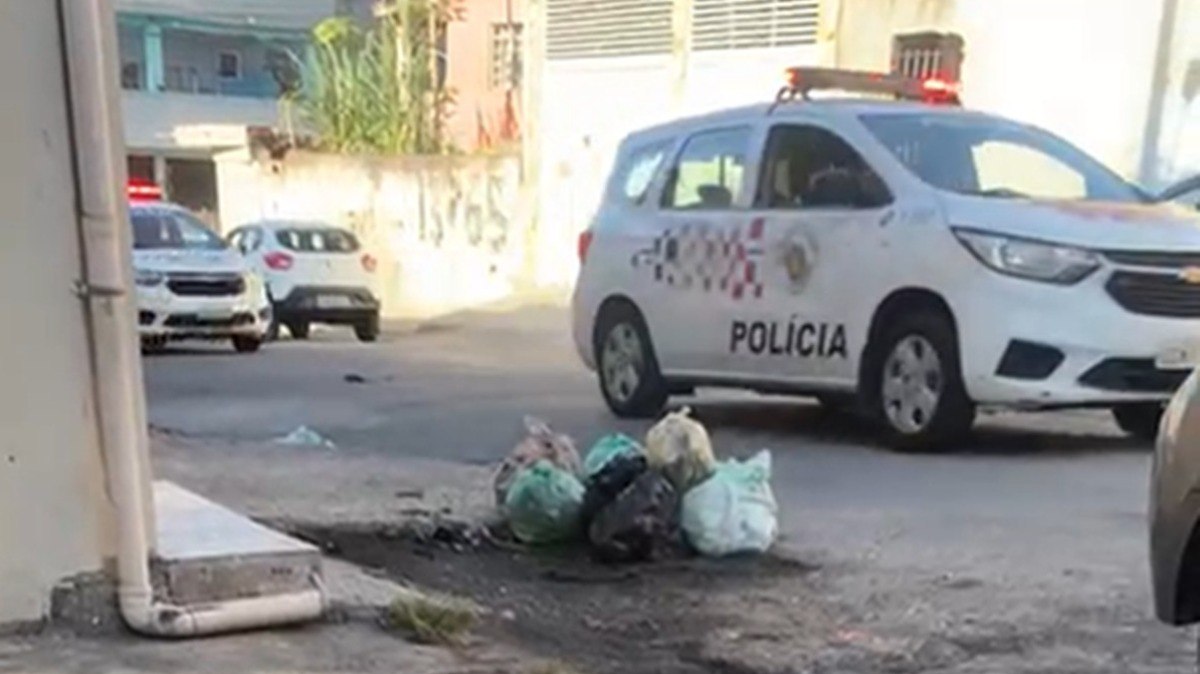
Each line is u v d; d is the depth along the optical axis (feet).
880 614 16.16
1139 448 27.07
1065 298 25.12
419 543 19.07
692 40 67.62
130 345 13.85
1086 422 30.25
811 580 17.58
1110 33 51.55
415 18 93.61
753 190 30.42
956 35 56.08
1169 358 25.23
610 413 34.22
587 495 18.97
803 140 29.66
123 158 13.92
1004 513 21.11
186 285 54.75
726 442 28.84
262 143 92.99
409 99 91.66
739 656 14.84
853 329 27.94
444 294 82.38
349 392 39.99
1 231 13.23
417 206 83.76
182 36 120.16
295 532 19.11
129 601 13.78
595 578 17.78
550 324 65.46
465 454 27.78
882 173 27.94
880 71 58.59
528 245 78.23
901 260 26.94
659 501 18.53
